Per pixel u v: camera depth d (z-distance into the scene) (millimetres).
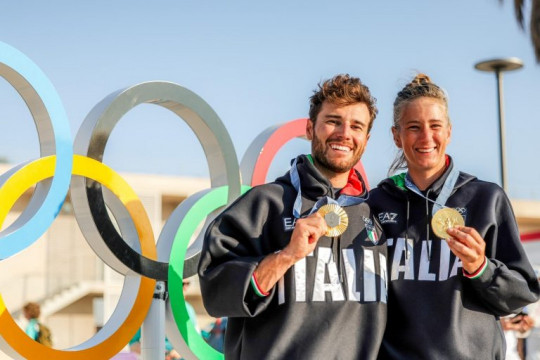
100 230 3791
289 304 3221
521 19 12969
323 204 3346
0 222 3463
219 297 3162
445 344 3330
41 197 3684
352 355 3266
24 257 20422
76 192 3820
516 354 6125
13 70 3561
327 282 3283
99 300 21391
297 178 3406
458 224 3359
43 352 3600
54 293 20531
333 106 3385
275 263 3086
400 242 3523
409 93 3582
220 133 4328
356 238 3398
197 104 4238
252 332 3270
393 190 3617
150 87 4043
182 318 4055
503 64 12734
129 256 3877
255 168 4582
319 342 3193
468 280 3434
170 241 4090
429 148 3518
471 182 3590
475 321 3412
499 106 13086
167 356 6816
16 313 19875
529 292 3377
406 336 3408
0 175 3643
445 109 3561
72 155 3717
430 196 3543
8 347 3529
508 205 3525
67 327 20906
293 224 3311
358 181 3516
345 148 3387
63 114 3701
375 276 3393
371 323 3336
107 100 3910
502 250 3480
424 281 3451
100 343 3787
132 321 3896
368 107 3455
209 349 4160
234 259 3188
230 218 3283
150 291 3973
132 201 3979
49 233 20781
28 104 3709
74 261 20938
